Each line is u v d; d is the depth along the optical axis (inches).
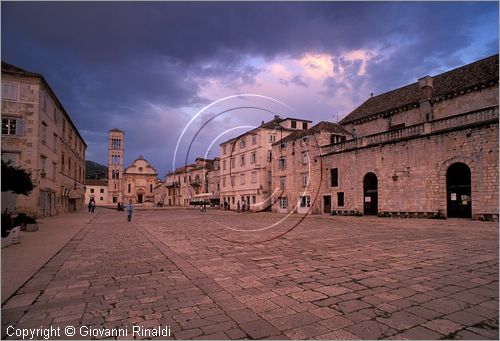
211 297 196.5
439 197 804.0
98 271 268.5
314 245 403.5
